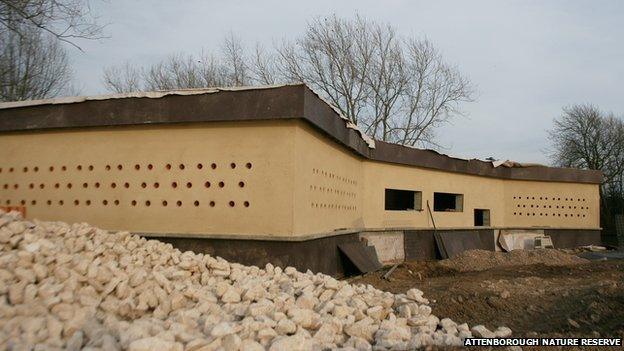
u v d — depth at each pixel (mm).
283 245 8078
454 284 9562
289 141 8164
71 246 6062
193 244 8344
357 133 11953
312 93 8406
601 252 18688
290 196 8086
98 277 5324
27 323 4090
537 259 14961
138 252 6793
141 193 8648
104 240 6730
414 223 15039
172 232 8406
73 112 8859
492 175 17938
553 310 7023
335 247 10641
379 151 13656
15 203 9188
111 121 8672
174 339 4285
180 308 5422
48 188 9055
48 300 4566
